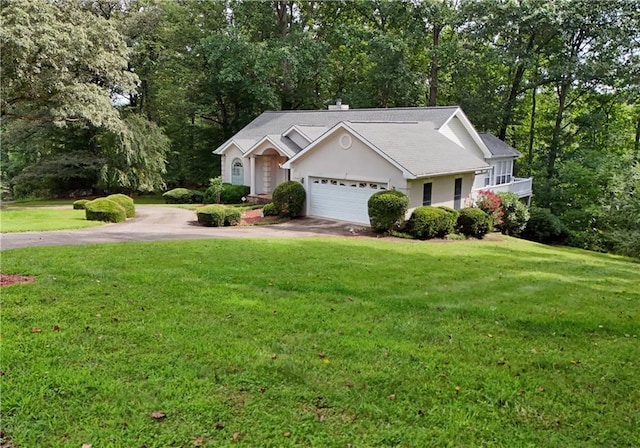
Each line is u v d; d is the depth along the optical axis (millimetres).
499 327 6754
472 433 4168
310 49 30812
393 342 5965
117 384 4715
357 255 11938
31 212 20672
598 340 6430
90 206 18125
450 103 34219
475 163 19906
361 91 32906
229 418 4246
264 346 5699
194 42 32312
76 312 6586
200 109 32125
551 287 9758
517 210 21000
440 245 15180
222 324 6352
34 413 4234
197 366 5125
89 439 3924
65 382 4719
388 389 4816
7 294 7258
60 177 29703
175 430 4062
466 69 30656
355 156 18219
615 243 19656
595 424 4359
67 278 8234
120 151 27250
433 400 4652
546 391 4902
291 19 34094
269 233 16188
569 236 23016
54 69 21109
